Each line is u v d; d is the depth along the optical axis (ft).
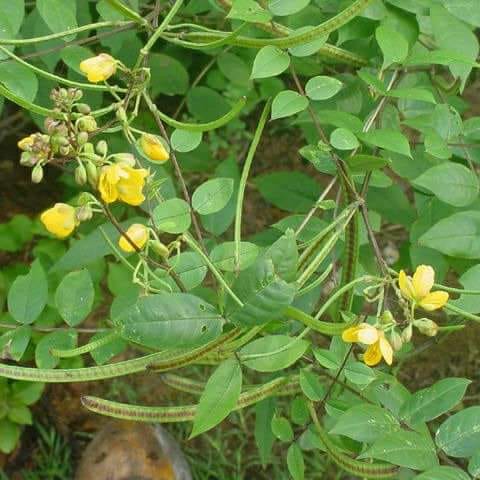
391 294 3.23
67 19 3.00
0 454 4.55
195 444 4.62
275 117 2.86
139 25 3.01
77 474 4.00
